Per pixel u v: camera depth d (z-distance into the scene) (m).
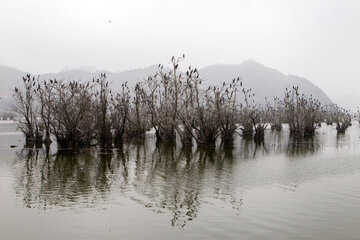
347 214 8.80
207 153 21.34
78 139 22.61
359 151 22.67
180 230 7.64
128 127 30.75
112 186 11.77
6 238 7.18
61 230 7.62
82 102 22.70
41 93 23.50
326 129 54.00
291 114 39.94
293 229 7.74
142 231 7.59
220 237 7.26
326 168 15.68
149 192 10.98
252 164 16.89
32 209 9.07
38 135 24.72
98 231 7.58
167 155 20.19
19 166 15.63
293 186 11.92
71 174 13.86
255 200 10.11
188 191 11.15
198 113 25.69
